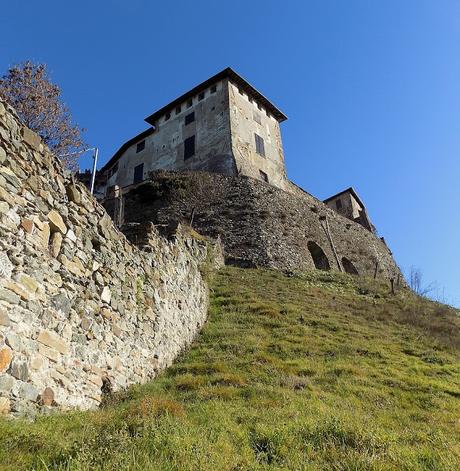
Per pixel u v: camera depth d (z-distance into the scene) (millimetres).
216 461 4914
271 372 10758
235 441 5922
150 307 10664
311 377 10773
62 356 6742
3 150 6238
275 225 29516
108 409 6988
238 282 21250
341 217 38031
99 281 8359
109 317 8508
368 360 12938
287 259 27656
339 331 15914
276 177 38219
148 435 5398
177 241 14531
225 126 36281
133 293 9859
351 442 6047
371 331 16828
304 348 13234
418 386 10961
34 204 6723
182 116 40281
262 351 12555
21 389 5688
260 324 15484
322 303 19953
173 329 12070
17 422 5164
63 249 7320
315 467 5184
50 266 6859
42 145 7223
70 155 19406
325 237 33219
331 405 8672
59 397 6469
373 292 24219
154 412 6586
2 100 6465
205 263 19500
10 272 5918
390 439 6414
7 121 6465
